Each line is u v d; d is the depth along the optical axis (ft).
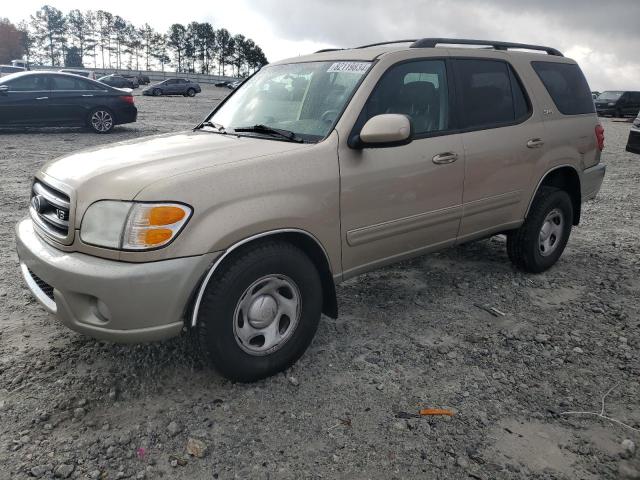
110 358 10.69
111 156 10.14
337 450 8.38
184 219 8.54
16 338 11.34
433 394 9.86
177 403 9.40
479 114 13.21
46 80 41.91
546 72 15.26
